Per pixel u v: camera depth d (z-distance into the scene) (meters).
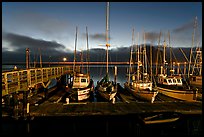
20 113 12.32
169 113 12.48
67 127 12.62
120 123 12.80
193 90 19.23
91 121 12.74
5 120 11.88
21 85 16.84
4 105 13.66
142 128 11.65
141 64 26.38
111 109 13.64
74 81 22.02
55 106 14.55
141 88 21.56
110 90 20.61
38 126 12.41
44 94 21.38
